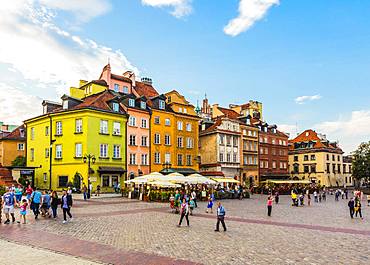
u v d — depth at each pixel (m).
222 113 77.50
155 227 19.00
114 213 25.23
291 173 99.56
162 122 57.12
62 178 47.34
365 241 15.60
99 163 46.72
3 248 13.25
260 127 80.62
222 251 13.10
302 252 13.10
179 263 11.26
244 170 73.31
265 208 32.88
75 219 21.67
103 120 48.31
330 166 95.44
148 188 41.81
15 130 64.88
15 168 45.44
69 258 11.73
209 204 27.84
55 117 49.19
